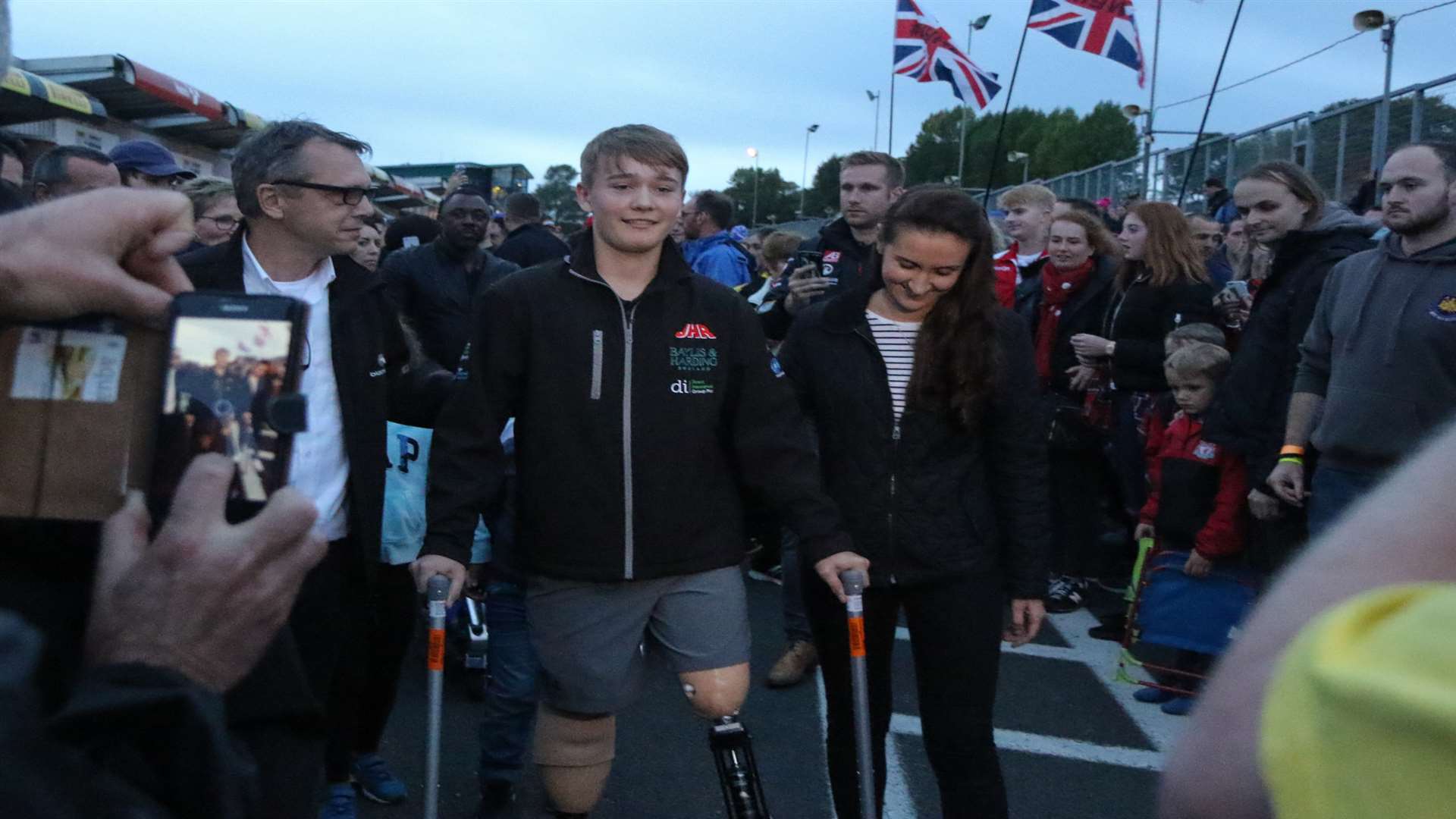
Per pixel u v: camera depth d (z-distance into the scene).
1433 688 0.50
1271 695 0.57
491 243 10.50
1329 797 0.52
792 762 4.18
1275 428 4.45
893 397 2.98
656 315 2.82
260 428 1.00
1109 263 6.15
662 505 2.81
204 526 0.94
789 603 4.98
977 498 3.00
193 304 1.02
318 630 2.94
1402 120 8.85
